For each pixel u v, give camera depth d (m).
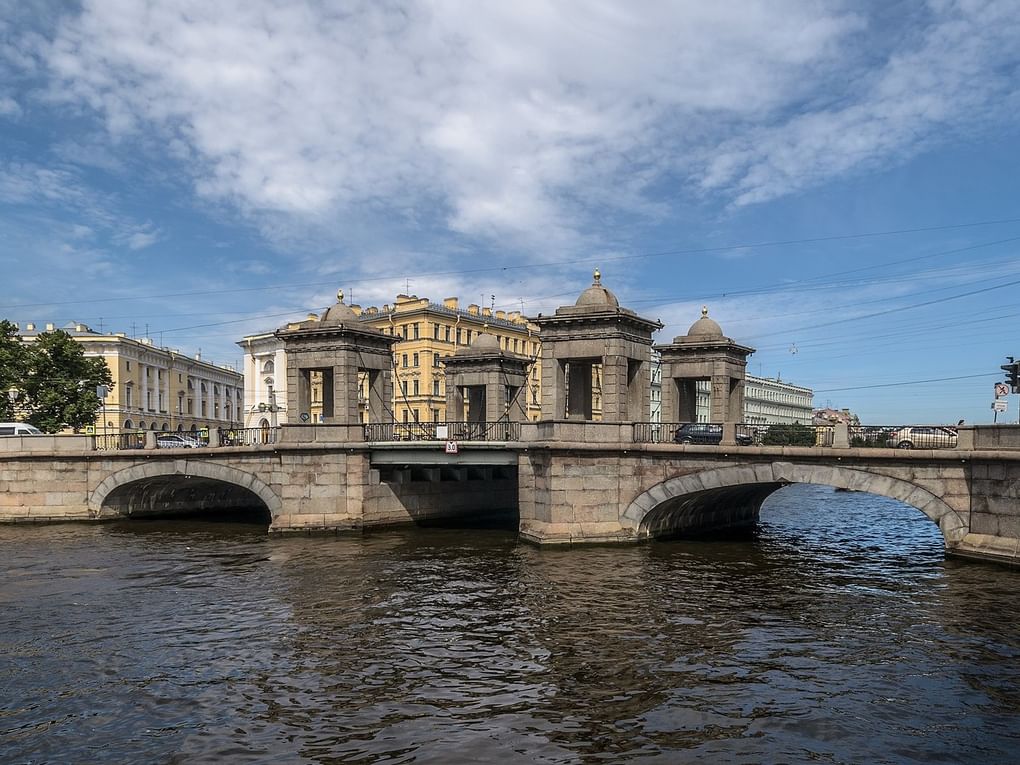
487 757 11.09
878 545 30.25
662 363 38.28
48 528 36.84
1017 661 15.02
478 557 27.02
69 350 54.34
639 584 22.25
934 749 11.23
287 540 32.00
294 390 34.75
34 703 13.51
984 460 22.75
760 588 21.66
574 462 28.59
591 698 13.33
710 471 26.92
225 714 12.87
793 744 11.43
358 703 13.24
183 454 36.22
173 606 20.42
